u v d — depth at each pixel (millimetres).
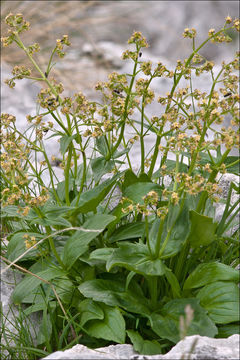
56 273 1015
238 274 989
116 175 1056
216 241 1062
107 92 2016
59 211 1004
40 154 1479
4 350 998
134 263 969
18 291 1006
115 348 943
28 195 978
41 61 2102
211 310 971
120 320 971
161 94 1882
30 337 1003
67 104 1015
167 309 981
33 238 999
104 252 1000
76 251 1013
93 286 1003
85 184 1192
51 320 994
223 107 971
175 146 979
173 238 991
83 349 915
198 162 1023
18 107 1724
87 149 1487
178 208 970
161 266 960
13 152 1019
